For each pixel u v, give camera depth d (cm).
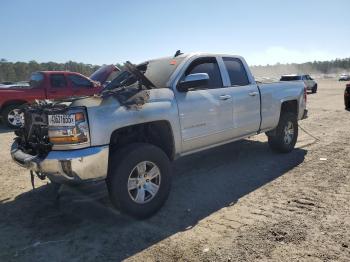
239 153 712
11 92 1127
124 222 414
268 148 746
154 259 333
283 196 475
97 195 484
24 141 452
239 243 355
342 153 695
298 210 428
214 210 439
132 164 405
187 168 624
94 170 381
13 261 339
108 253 347
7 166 664
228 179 556
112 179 397
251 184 529
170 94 466
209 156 696
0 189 538
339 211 421
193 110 488
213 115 520
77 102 382
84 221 421
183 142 479
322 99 2173
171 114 456
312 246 344
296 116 715
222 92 541
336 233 368
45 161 378
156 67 526
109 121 391
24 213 448
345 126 1033
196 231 385
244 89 584
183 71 496
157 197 431
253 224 395
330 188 500
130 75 570
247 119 588
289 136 702
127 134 447
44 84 1177
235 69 591
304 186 511
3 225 415
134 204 410
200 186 529
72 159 368
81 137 374
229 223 400
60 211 452
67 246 363
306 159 656
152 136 475
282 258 325
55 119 380
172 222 410
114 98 409
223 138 549
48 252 353
